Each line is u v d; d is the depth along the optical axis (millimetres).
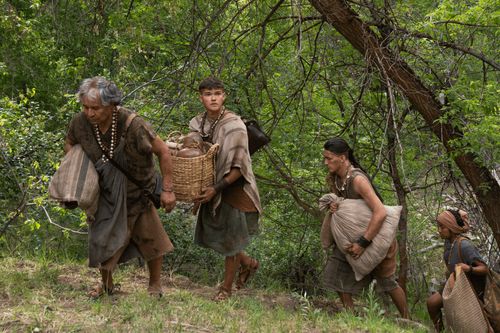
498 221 10812
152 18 11906
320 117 12148
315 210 12422
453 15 10328
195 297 7652
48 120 12422
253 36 11875
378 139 11750
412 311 12242
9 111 10812
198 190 7270
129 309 6684
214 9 11789
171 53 12328
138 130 6617
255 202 7590
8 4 14406
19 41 15766
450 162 11055
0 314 6305
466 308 8375
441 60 10570
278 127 12078
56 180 6586
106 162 6668
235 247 7672
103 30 12367
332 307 9156
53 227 12531
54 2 13531
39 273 8023
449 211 8773
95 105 6355
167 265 11898
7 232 11734
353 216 8055
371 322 7355
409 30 10273
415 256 13602
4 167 10953
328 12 10062
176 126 11125
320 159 12312
